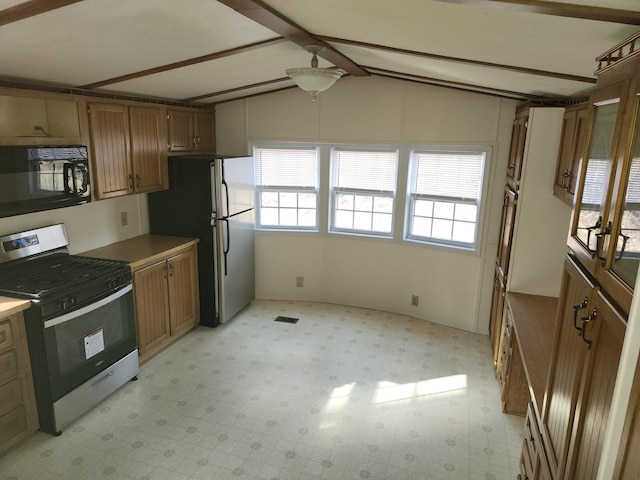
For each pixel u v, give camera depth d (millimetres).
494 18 1436
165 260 3672
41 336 2555
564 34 1459
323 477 2447
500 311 3545
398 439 2764
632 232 961
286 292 5031
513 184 3455
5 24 1808
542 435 1714
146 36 2199
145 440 2715
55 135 3088
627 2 1063
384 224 4668
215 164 3924
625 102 1035
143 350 3525
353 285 4875
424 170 4355
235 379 3402
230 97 4480
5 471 2441
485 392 3289
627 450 849
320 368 3586
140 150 3674
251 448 2660
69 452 2598
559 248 3166
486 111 3879
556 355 1575
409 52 2408
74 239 3479
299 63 3377
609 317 1038
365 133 4379
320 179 4719
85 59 2457
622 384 883
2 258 2893
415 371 3570
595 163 1285
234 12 1994
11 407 2543
